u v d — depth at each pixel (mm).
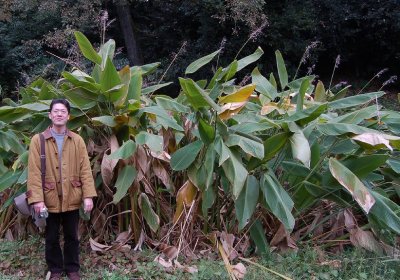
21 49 13844
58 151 4250
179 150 5023
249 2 12016
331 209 5652
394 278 4723
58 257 4477
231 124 5266
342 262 4902
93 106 5180
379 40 14859
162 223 5434
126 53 16031
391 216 4809
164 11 15062
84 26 12938
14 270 4812
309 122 4887
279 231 5227
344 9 14469
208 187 4832
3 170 5609
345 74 16156
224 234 5125
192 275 4566
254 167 5000
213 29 13570
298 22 13547
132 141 4859
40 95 5703
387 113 5598
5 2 13664
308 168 4914
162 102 5312
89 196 4289
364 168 5008
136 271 4641
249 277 4559
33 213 4238
